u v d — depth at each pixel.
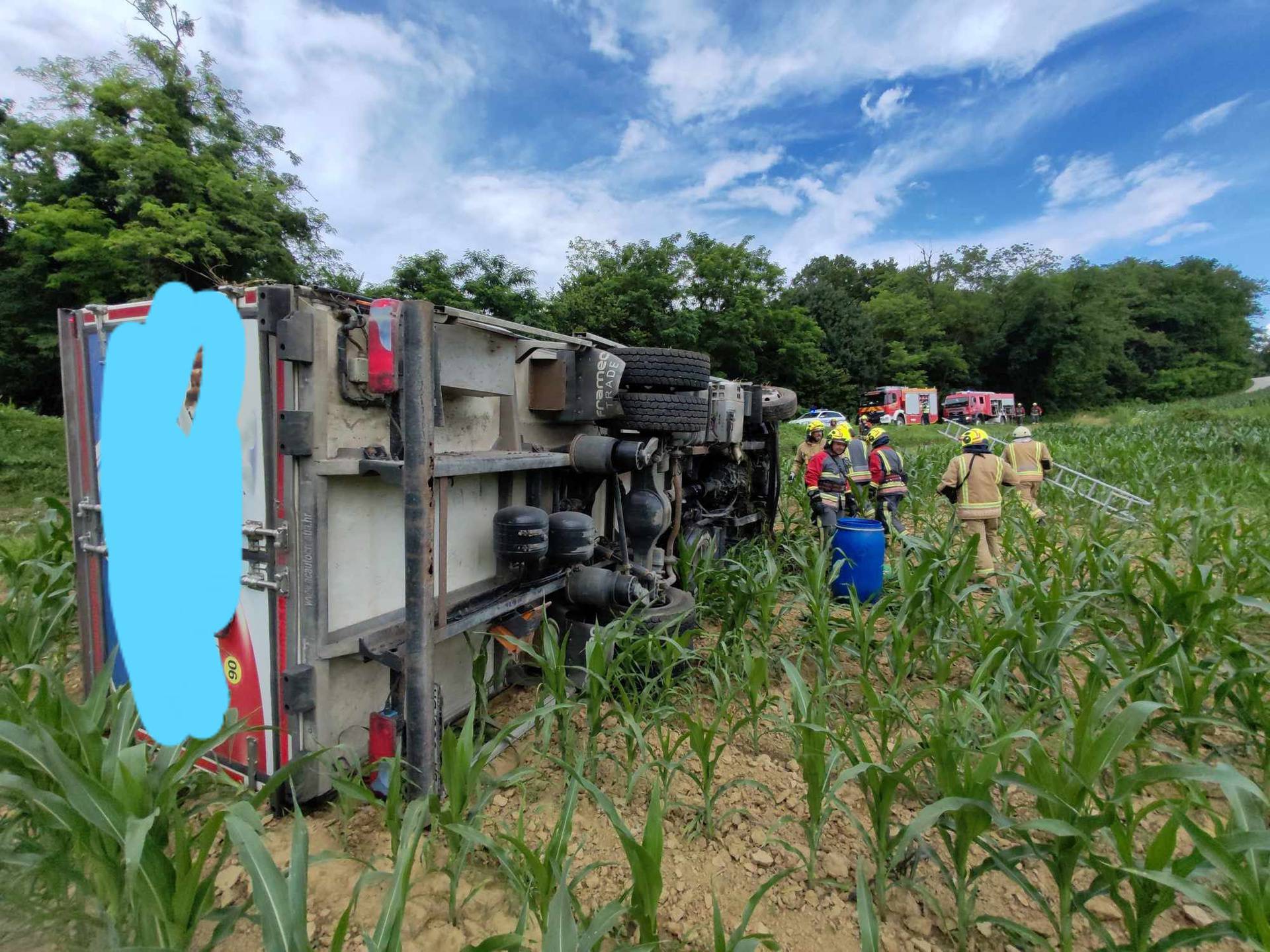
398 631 2.90
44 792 1.79
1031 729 2.51
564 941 1.63
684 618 4.16
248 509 2.59
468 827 2.19
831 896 2.47
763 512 7.46
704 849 2.72
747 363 36.91
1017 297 56.81
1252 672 3.13
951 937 2.27
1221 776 1.75
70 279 17.92
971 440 6.58
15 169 19.47
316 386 2.50
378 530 2.88
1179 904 2.44
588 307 32.06
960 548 6.57
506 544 3.28
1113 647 3.26
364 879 1.89
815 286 50.31
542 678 3.91
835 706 3.90
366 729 2.91
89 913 2.01
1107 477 12.29
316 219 21.70
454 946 2.16
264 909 1.56
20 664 3.33
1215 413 27.86
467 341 3.00
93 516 3.04
